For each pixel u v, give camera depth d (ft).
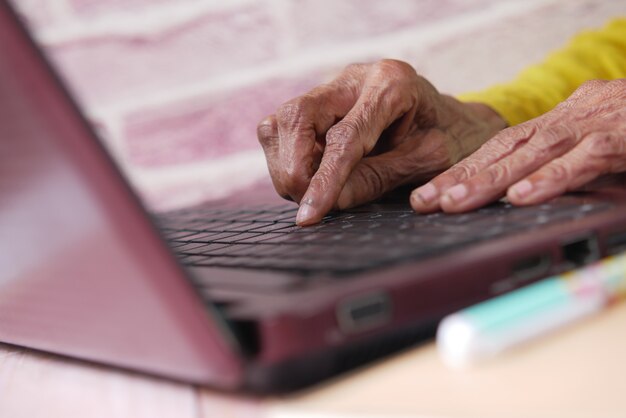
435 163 2.60
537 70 3.86
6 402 1.49
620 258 1.47
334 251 1.53
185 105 4.86
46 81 1.10
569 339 1.27
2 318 1.62
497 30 4.40
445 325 1.23
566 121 2.13
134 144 4.96
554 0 4.30
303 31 4.63
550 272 1.43
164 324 1.20
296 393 1.19
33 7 4.88
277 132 2.48
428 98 2.71
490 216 1.71
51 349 1.55
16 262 1.37
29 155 1.15
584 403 1.04
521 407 1.05
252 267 1.54
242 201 3.00
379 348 1.26
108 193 1.14
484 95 3.54
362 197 2.34
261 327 1.17
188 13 4.75
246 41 4.72
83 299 1.31
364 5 4.52
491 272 1.35
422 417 1.05
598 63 3.89
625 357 1.17
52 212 1.20
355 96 2.55
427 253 1.38
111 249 1.18
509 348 1.24
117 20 4.84
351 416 1.09
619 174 2.06
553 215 1.61
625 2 4.25
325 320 1.18
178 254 1.85
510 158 1.91
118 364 1.38
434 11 4.45
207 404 1.27
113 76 4.91
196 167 4.90
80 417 1.35
